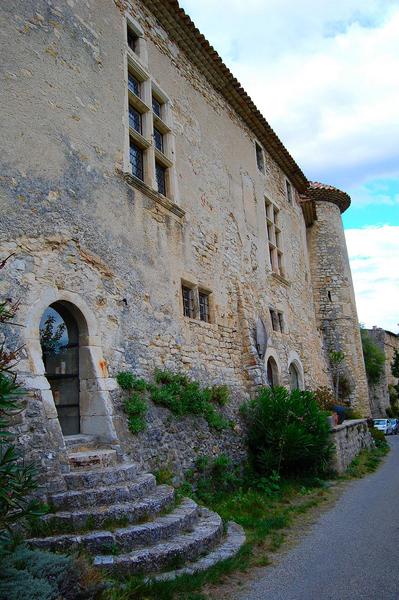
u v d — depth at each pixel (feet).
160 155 28.76
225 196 37.65
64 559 10.98
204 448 25.09
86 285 20.67
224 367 31.76
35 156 19.52
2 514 10.18
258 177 46.32
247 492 24.89
